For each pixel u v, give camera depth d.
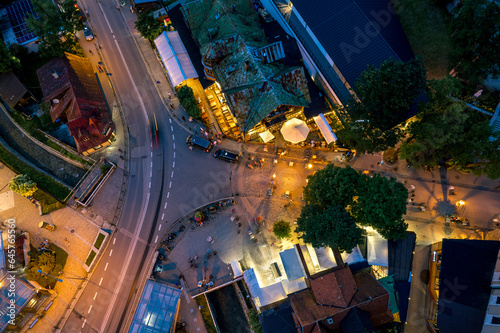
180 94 60.25
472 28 44.34
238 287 54.00
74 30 67.19
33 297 51.47
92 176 60.56
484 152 46.03
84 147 60.06
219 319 53.25
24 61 67.69
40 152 64.88
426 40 51.03
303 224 47.91
